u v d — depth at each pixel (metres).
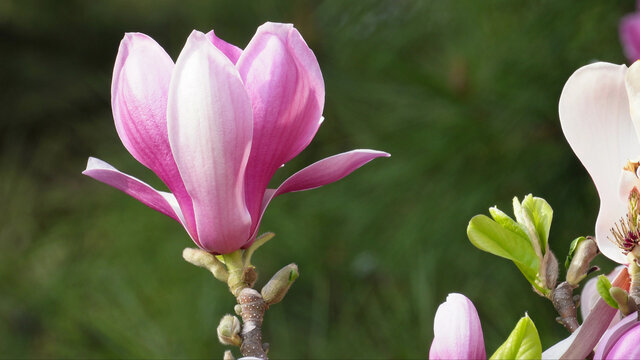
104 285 2.18
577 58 1.89
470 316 0.72
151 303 2.11
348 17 2.17
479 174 1.89
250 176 0.75
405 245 1.89
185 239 2.22
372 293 1.99
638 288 0.73
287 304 2.07
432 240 1.88
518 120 1.89
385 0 2.17
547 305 1.85
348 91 2.11
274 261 2.07
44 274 2.37
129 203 2.36
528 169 1.86
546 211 0.77
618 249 0.74
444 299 1.88
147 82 0.75
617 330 0.70
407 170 1.92
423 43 2.09
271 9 2.32
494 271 1.88
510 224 0.77
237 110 0.72
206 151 0.73
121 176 0.76
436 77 1.97
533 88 1.89
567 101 0.75
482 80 1.93
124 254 2.23
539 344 0.72
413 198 1.95
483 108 1.93
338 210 2.02
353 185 2.04
